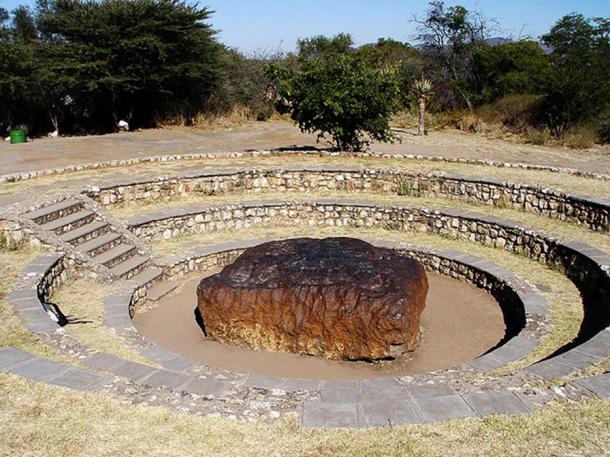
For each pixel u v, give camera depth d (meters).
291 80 18.30
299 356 7.73
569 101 24.38
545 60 31.94
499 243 11.86
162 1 31.48
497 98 30.53
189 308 9.62
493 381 5.49
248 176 15.09
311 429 4.59
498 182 13.53
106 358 6.11
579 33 31.92
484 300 9.78
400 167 16.31
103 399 5.04
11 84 28.75
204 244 12.20
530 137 24.11
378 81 18.02
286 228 13.48
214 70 32.06
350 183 15.27
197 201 14.24
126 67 30.16
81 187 13.55
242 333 7.97
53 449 4.36
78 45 29.78
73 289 9.55
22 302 7.79
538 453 4.24
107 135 27.17
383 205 13.30
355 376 7.16
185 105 32.09
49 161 18.92
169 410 4.88
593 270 9.35
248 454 4.30
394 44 48.25
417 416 4.75
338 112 17.55
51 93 30.52
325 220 13.63
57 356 6.17
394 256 8.56
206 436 4.52
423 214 12.91
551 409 4.81
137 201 13.94
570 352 6.16
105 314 8.42
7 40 33.66
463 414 4.77
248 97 33.56
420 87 26.45
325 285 7.67
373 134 18.77
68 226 11.11
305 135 26.42
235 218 13.40
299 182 15.34
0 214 10.59
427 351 7.88
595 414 4.71
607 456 4.19
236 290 7.93
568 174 15.40
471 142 24.19
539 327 7.84
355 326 7.38
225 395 5.21
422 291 8.08
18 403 4.97
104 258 10.48
